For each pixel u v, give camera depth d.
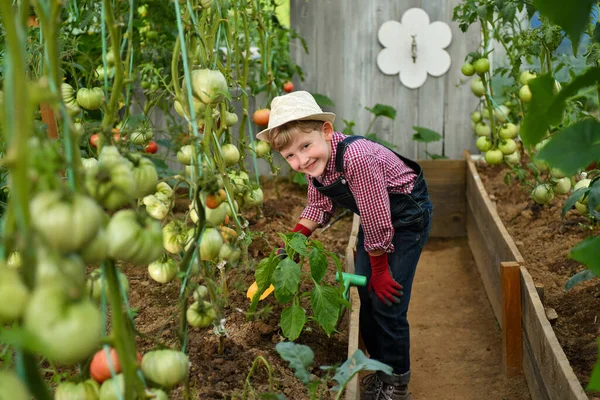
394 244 2.91
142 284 3.16
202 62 2.33
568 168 1.18
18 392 0.99
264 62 4.06
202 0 2.25
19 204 1.03
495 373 3.37
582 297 3.20
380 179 2.70
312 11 4.98
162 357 1.44
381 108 4.82
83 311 1.04
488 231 4.00
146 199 2.16
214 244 1.96
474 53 4.36
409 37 4.98
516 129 4.43
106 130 1.48
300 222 3.04
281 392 2.33
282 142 2.66
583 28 1.17
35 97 1.04
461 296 4.30
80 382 1.40
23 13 1.16
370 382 3.05
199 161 1.84
